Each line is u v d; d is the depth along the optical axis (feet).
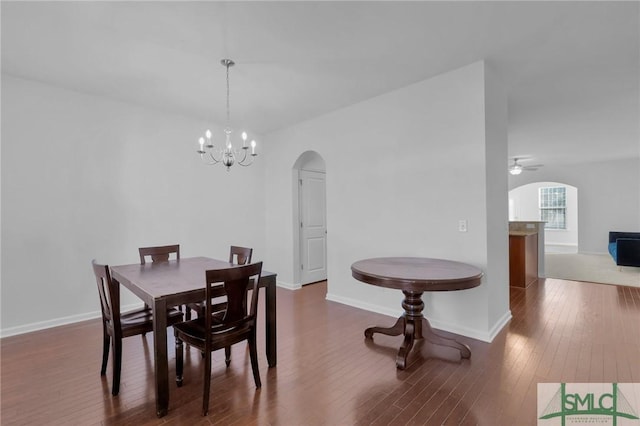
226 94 11.85
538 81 11.12
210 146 9.41
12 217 10.30
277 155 16.90
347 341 9.58
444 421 5.89
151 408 6.41
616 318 11.25
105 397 6.78
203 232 14.93
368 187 12.48
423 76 10.47
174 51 8.76
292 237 16.22
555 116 15.26
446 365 7.99
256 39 8.18
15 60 9.23
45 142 10.88
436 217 10.47
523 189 38.60
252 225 16.99
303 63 9.51
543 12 7.18
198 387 7.18
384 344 9.34
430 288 7.43
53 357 8.62
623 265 20.77
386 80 10.75
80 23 7.41
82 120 11.62
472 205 9.65
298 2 6.73
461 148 9.87
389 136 11.75
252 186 17.03
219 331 6.70
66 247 11.27
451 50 8.86
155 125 13.44
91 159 11.82
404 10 7.07
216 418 6.07
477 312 9.63
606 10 7.11
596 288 15.76
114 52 8.79
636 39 8.36
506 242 11.27
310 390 6.99
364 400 6.59
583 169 28.55
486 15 7.29
